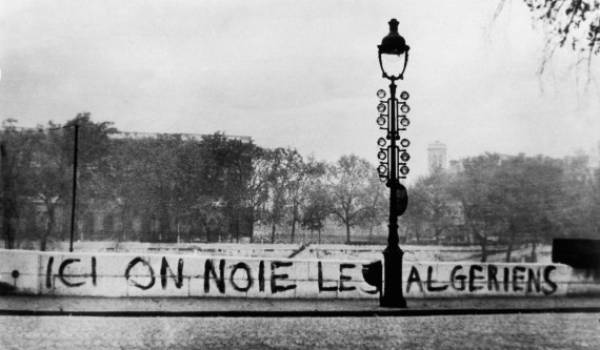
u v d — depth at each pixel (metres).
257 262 19.03
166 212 105.00
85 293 18.34
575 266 21.27
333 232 116.50
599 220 103.38
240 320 15.00
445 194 113.81
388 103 17.58
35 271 18.23
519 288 20.56
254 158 111.50
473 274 20.27
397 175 17.45
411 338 12.52
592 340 12.37
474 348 11.37
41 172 96.94
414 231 115.00
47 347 10.88
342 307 16.92
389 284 17.28
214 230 107.00
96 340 11.71
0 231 93.31
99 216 101.75
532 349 11.30
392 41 17.33
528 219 105.69
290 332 13.24
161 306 16.34
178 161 106.25
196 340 12.03
